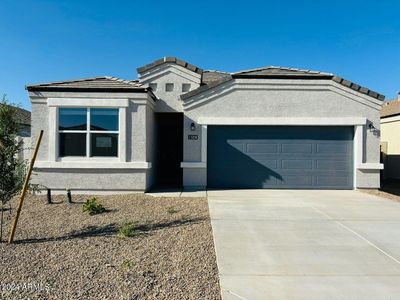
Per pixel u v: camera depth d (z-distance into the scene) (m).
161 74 15.07
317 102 13.65
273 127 13.89
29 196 11.55
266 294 4.47
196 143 13.71
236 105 13.70
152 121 14.27
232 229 7.52
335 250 6.20
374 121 13.60
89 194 12.19
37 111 12.30
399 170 19.61
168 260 5.61
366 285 4.75
